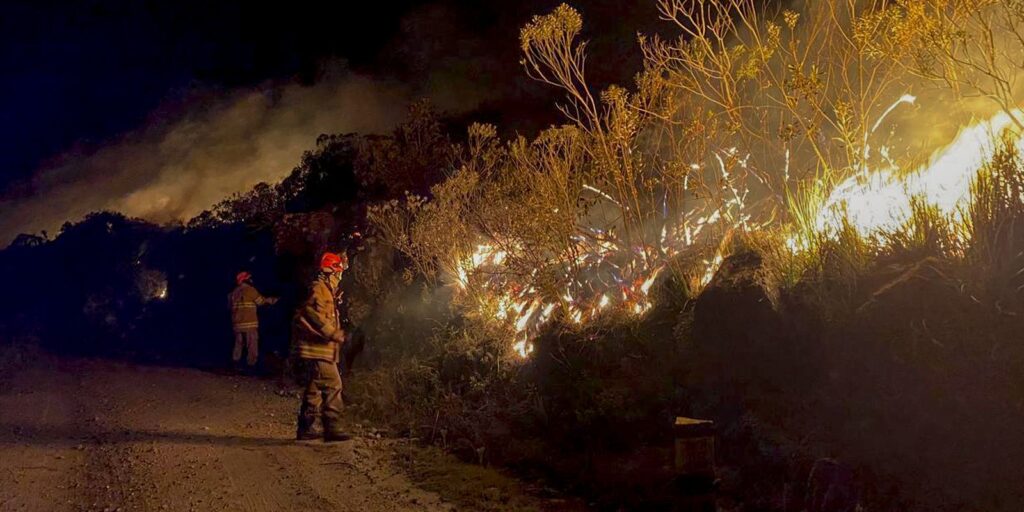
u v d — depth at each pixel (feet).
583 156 34.24
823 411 20.58
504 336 32.99
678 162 29.48
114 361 54.95
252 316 50.70
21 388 44.57
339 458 28.55
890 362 19.11
